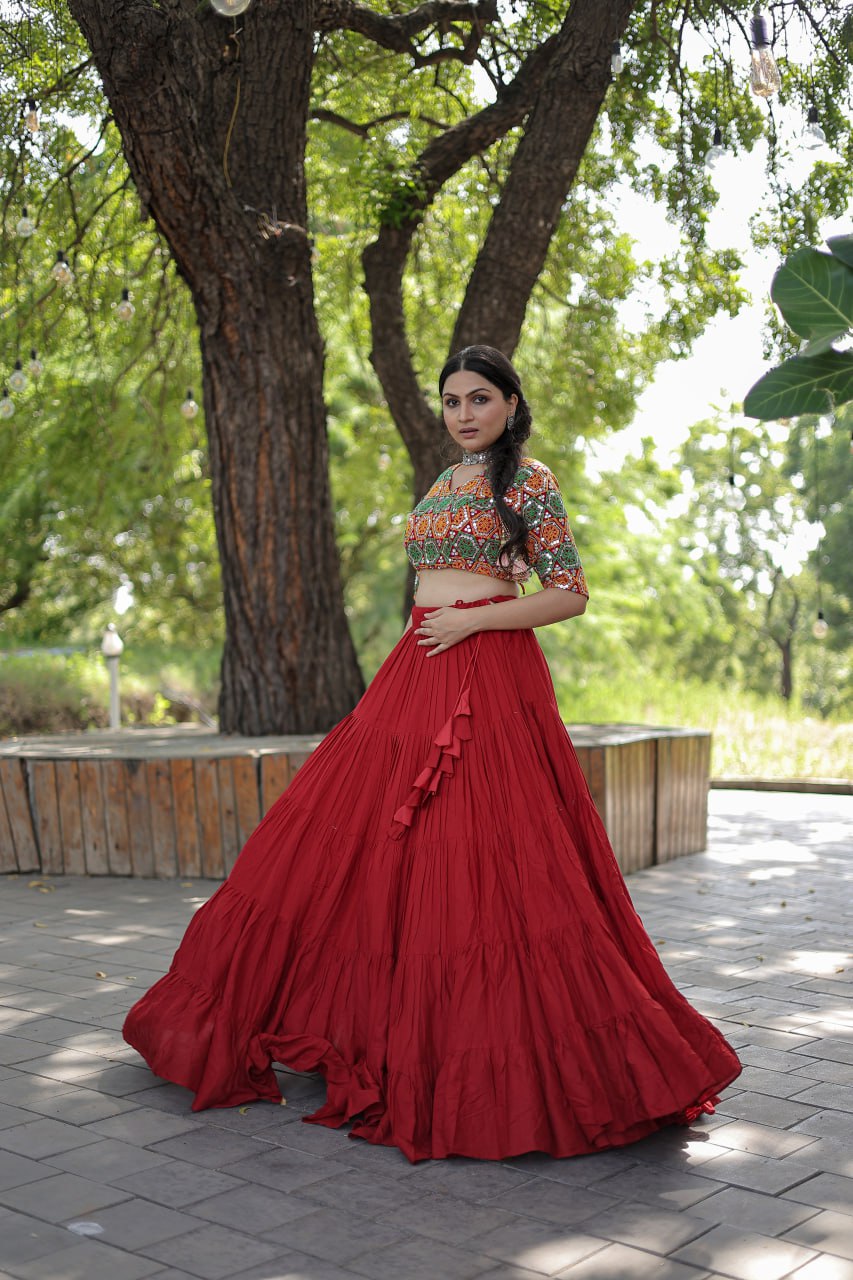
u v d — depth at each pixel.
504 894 2.75
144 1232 2.31
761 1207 2.42
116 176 8.68
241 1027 2.99
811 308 2.16
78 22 5.39
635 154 8.43
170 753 6.32
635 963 2.85
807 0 6.82
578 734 6.86
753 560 28.16
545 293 10.33
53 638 19.36
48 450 11.52
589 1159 2.66
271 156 6.55
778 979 4.27
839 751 12.12
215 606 18.95
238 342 6.74
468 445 3.04
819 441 24.47
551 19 8.04
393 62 8.41
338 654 7.21
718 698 15.76
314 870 2.97
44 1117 2.92
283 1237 2.29
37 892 5.96
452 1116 2.64
